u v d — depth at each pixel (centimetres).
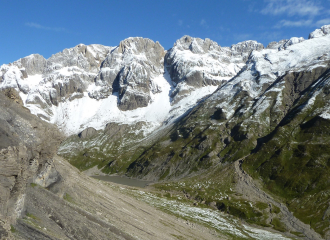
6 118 4225
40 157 4794
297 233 11319
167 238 6656
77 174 7775
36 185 4481
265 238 10400
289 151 18600
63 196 5162
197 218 11475
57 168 6091
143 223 6894
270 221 12519
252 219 12681
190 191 16988
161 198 14238
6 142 3662
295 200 14362
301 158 17388
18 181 3622
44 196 4366
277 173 17162
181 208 12744
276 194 15538
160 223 8062
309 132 19438
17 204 3584
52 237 3578
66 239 3841
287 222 12362
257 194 15838
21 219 3572
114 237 4672
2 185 3341
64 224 4128
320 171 15625
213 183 18275
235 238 9800
